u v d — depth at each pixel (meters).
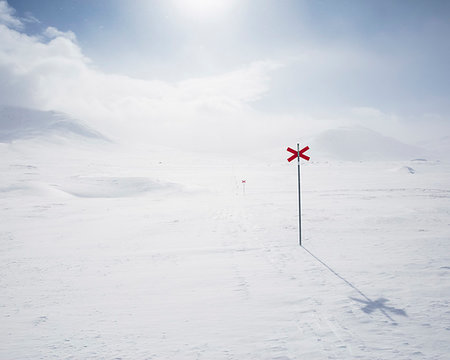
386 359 3.65
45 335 4.53
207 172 77.19
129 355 3.92
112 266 8.25
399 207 18.11
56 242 11.70
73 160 117.19
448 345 3.94
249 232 12.26
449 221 13.43
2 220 17.41
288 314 4.98
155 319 4.96
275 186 39.00
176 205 23.06
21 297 6.12
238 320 4.83
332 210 17.66
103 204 24.80
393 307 5.11
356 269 7.20
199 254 9.21
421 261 7.72
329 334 4.29
